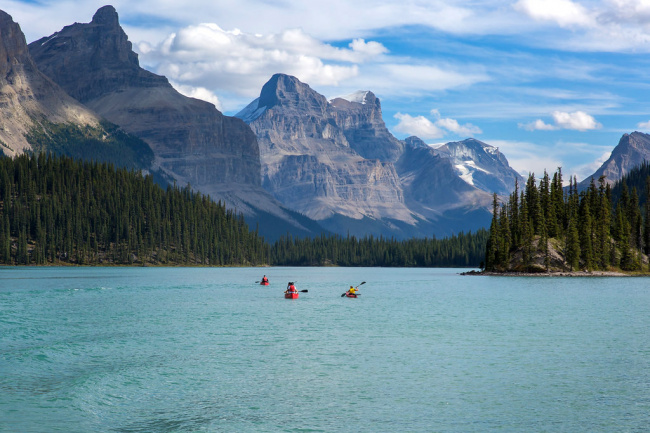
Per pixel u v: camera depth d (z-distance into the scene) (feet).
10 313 285.43
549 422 118.21
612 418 120.37
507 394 137.39
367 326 243.40
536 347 193.98
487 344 199.82
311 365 166.81
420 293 433.07
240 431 113.91
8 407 127.34
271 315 282.56
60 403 130.52
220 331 228.43
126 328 236.22
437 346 196.24
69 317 271.28
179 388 142.61
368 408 127.34
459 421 119.03
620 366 165.07
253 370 160.45
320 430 114.42
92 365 166.30
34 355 179.83
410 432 113.09
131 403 130.93
